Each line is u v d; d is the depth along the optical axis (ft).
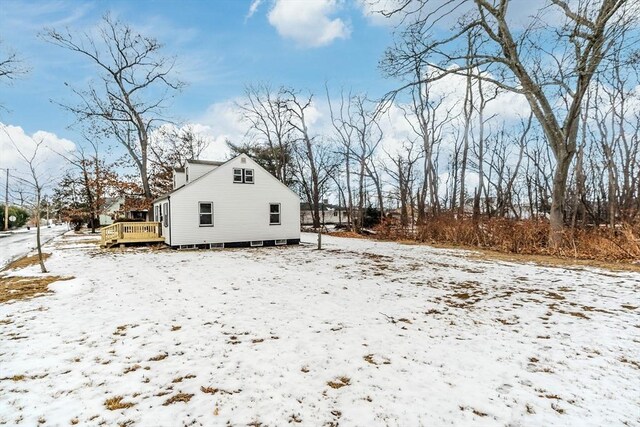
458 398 9.19
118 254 43.09
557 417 8.27
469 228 55.26
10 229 123.03
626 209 58.65
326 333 14.29
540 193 83.41
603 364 11.32
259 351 12.40
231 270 30.04
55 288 22.54
